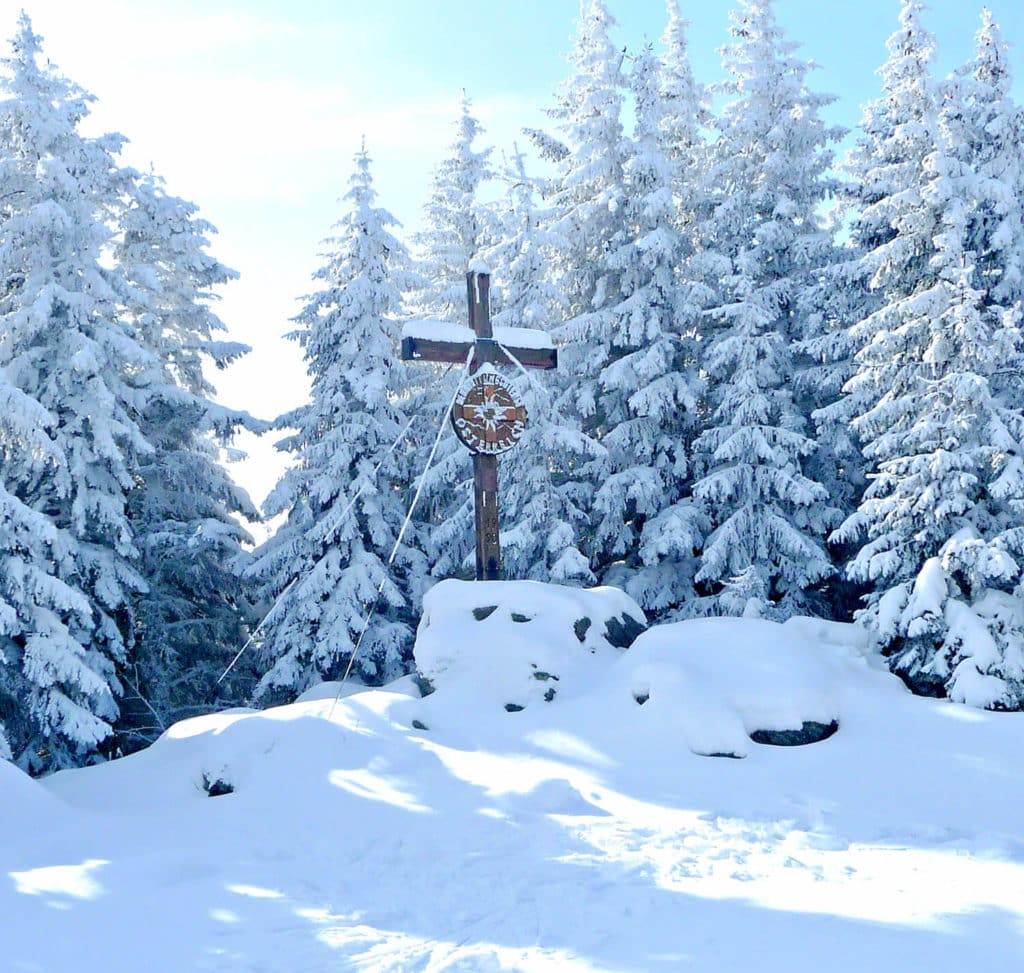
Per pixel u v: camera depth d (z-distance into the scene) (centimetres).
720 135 2216
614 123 2173
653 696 1006
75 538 1866
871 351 1426
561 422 1966
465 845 729
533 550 1925
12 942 538
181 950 518
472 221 2564
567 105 2328
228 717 1160
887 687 1071
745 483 1830
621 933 512
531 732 1020
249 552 2139
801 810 798
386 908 584
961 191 1623
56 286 1850
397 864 689
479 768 941
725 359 1866
